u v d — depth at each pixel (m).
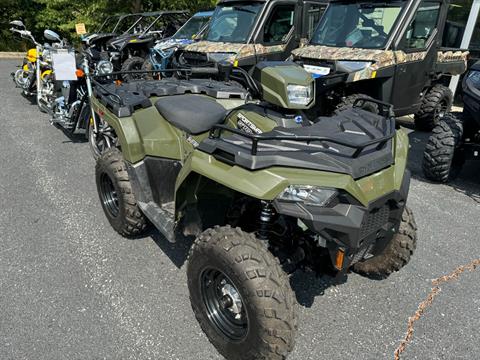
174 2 13.70
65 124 5.69
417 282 3.17
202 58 7.42
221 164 2.27
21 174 4.94
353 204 2.15
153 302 2.87
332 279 3.15
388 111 2.86
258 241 2.19
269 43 7.68
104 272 3.17
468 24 8.38
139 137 3.21
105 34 11.28
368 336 2.63
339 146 2.31
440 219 4.19
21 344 2.48
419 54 6.50
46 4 17.41
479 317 2.82
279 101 2.55
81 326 2.64
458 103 9.87
